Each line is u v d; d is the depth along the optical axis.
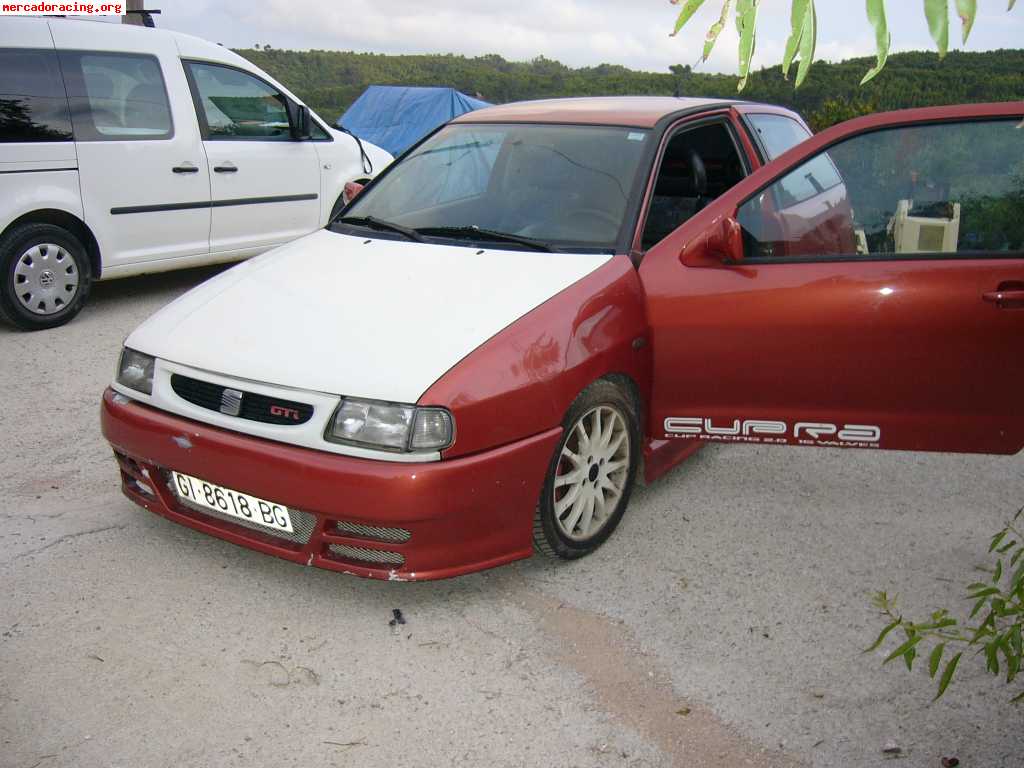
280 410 2.96
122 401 3.33
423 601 3.16
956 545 3.61
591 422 3.36
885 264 3.27
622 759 2.45
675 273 3.46
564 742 2.51
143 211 6.52
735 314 3.38
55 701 2.62
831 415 3.42
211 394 3.10
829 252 3.36
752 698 2.70
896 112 3.36
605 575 3.35
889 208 3.32
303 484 2.86
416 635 2.97
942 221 3.26
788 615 3.12
